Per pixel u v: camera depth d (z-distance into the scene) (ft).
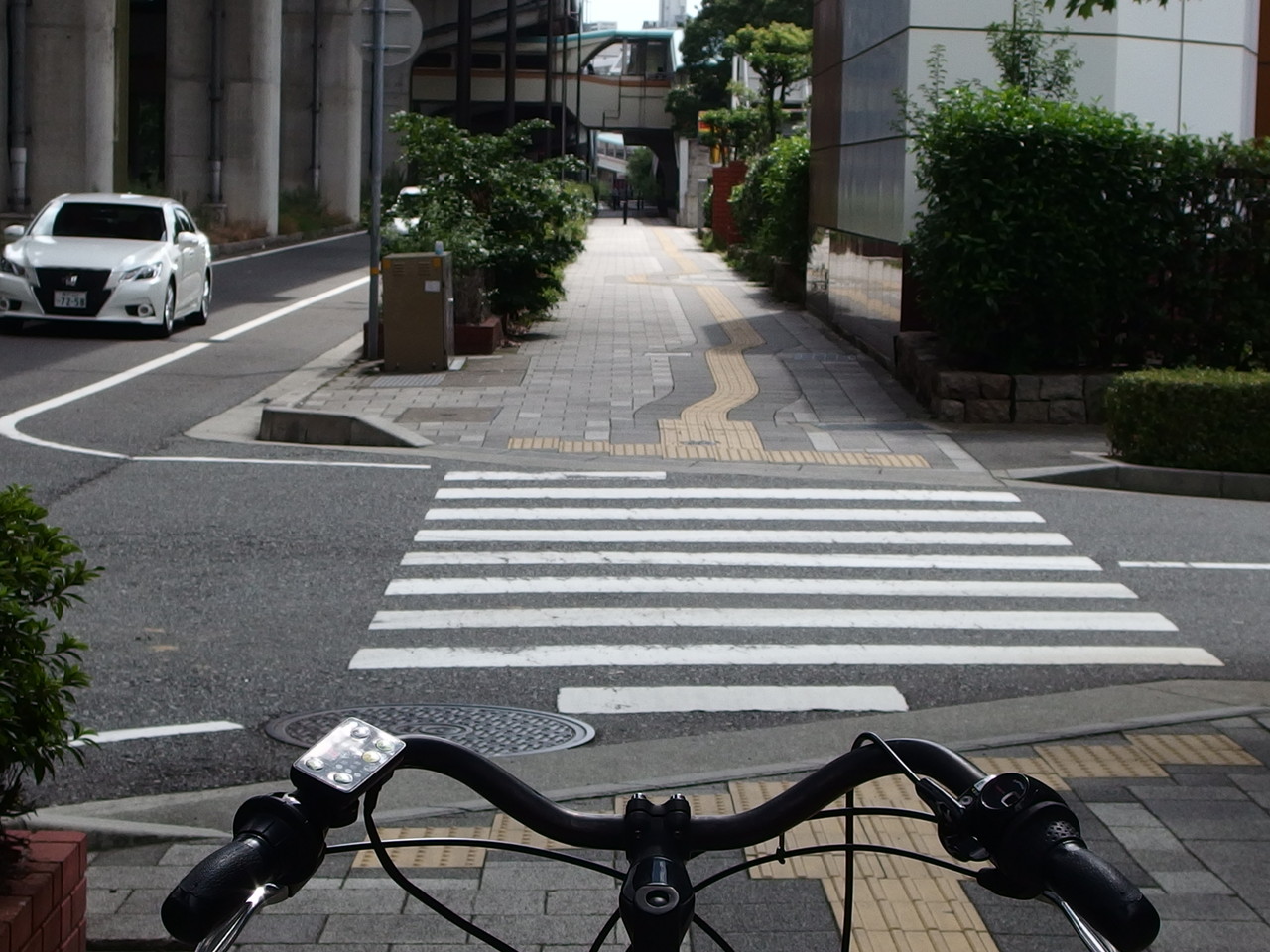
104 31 141.90
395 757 5.38
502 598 29.01
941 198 53.42
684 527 35.65
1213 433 43.01
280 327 79.82
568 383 58.90
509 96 317.22
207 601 28.35
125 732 21.34
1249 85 68.03
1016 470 43.52
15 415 49.78
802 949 14.03
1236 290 55.52
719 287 112.68
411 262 61.11
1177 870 15.93
